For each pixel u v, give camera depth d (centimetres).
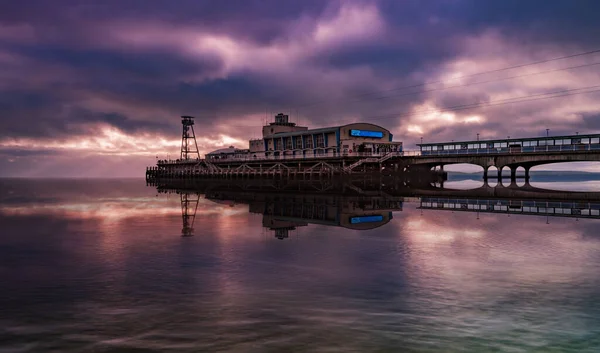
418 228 2275
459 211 3123
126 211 3531
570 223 2417
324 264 1412
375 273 1280
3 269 1373
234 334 806
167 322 876
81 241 1953
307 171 8550
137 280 1224
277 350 735
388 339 783
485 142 7438
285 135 10369
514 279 1199
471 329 831
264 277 1245
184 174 13075
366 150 8862
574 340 780
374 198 4472
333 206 3647
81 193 7069
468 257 1505
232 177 10694
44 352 740
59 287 1153
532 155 6575
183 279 1230
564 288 1106
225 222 2645
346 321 872
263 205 3894
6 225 2611
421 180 8806
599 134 6184
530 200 4025
